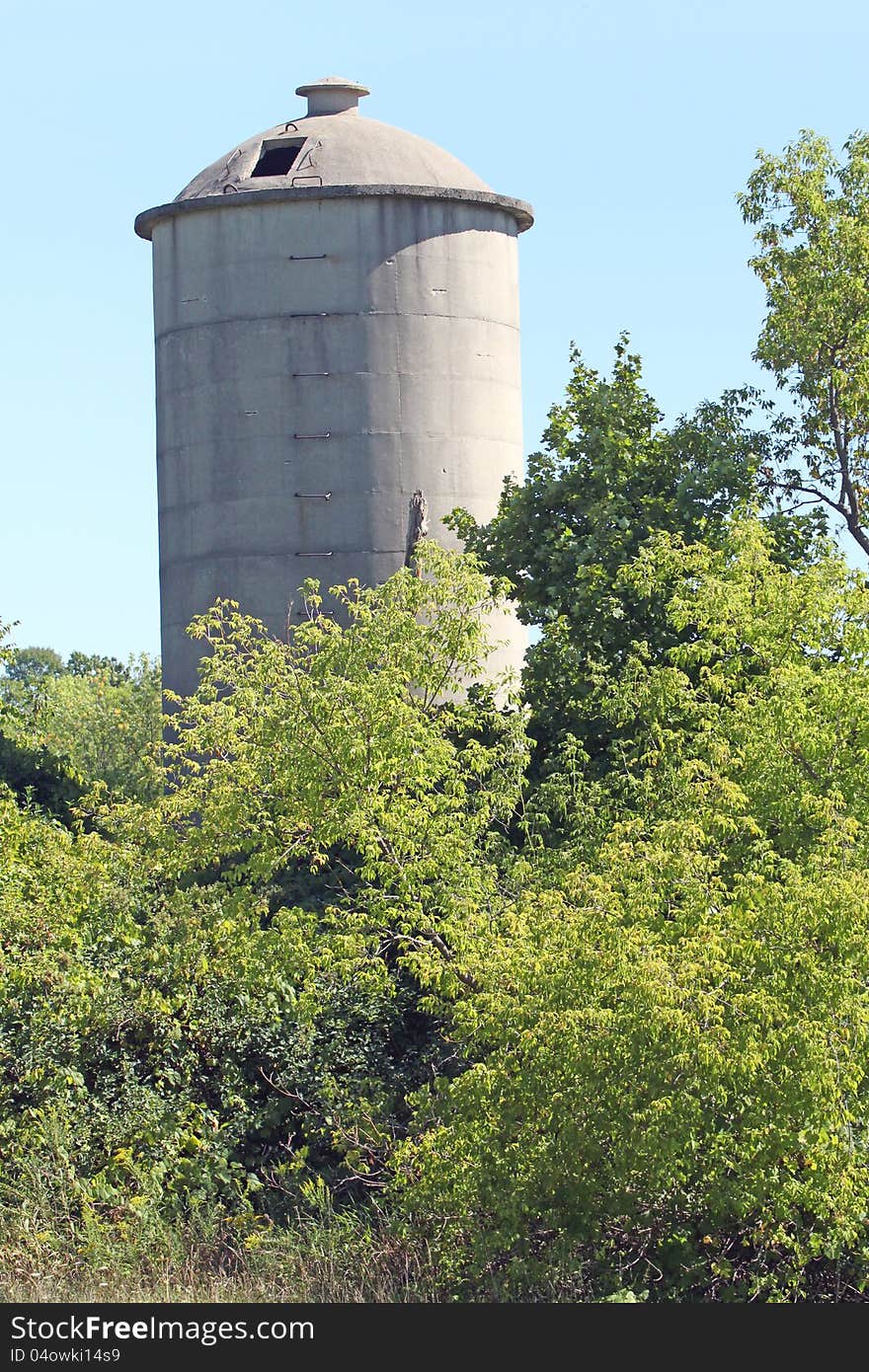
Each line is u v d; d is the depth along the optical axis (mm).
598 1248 17875
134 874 23484
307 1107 22297
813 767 20203
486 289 37344
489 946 19703
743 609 21766
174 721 23828
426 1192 18125
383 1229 19719
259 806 22250
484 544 31188
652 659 27000
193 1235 19953
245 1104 22047
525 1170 17406
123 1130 21156
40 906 22359
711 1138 16828
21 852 24797
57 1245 19078
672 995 15758
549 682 27281
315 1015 22031
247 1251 19750
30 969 21391
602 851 18125
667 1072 16031
